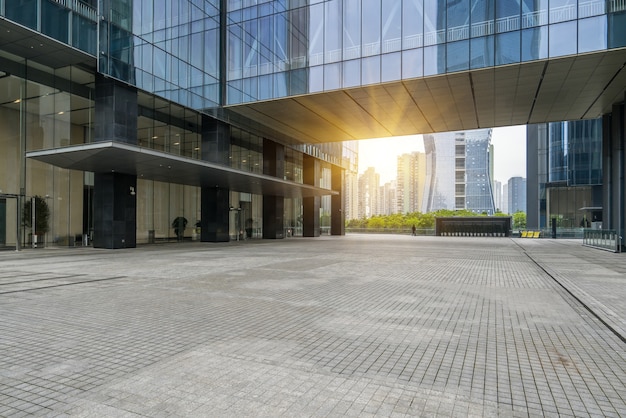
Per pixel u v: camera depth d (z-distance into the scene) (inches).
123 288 380.5
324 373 171.3
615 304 307.3
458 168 5679.1
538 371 175.2
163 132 1057.5
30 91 861.2
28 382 161.9
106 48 805.9
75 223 964.6
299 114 1140.5
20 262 611.2
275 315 274.8
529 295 350.0
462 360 188.4
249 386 157.5
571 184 2001.7
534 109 1082.1
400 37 873.5
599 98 973.8
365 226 2728.8
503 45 787.4
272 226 1491.1
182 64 989.2
